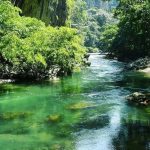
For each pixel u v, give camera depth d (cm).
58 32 4275
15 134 1942
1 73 3738
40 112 2422
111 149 1725
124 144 1792
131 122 2188
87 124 2144
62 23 7281
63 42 4306
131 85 3638
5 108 2523
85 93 3141
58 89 3344
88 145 1781
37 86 3494
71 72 4831
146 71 4931
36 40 3928
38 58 3775
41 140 1848
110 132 1991
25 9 5353
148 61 5747
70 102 2748
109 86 3559
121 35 8212
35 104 2662
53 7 6569
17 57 3750
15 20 3600
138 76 4409
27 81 3778
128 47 7669
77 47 4484
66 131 2005
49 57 4147
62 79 4084
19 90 3238
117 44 8500
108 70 5238
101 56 9512
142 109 2527
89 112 2439
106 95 3052
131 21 6531
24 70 3878
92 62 7006
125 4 6125
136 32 6850
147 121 2214
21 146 1758
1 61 3794
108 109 2525
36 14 5644
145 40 7000
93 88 3434
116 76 4425
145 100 2717
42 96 2980
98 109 2523
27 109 2505
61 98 2909
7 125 2109
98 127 2077
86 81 3925
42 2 5825
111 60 7738
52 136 1914
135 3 6025
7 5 3516
